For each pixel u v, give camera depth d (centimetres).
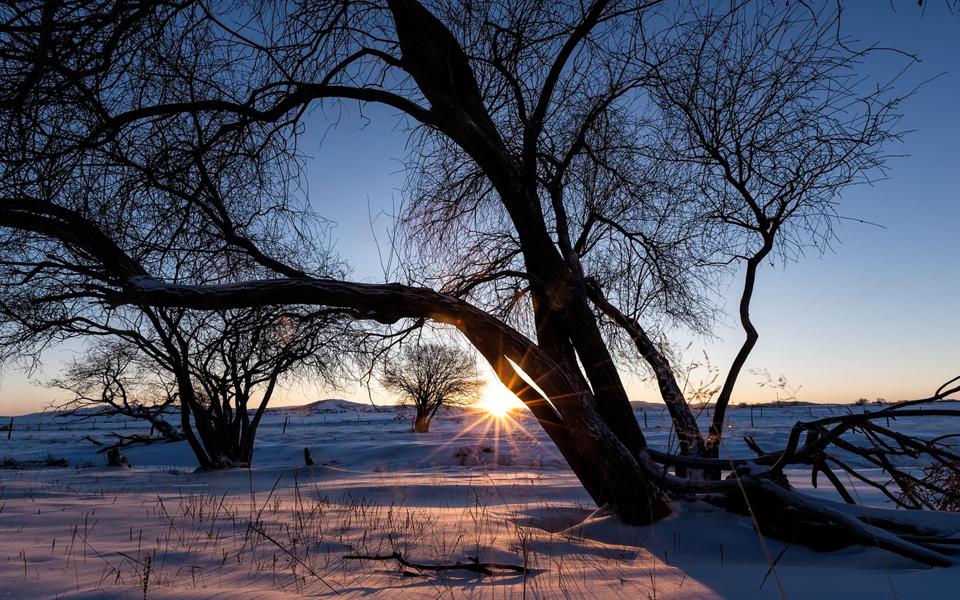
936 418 5234
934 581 443
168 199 814
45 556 537
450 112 803
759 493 706
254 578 459
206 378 2197
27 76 556
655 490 763
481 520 780
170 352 1959
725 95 859
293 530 682
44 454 3709
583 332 849
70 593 410
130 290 733
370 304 752
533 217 840
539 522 827
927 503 853
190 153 770
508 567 486
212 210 863
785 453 711
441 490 1393
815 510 650
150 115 708
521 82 898
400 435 5141
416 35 807
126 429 8719
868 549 614
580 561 541
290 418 14438
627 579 459
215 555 543
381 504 1108
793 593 411
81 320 1820
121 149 732
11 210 708
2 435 6944
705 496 802
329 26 744
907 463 2022
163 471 2223
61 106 655
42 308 1698
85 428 9650
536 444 3522
